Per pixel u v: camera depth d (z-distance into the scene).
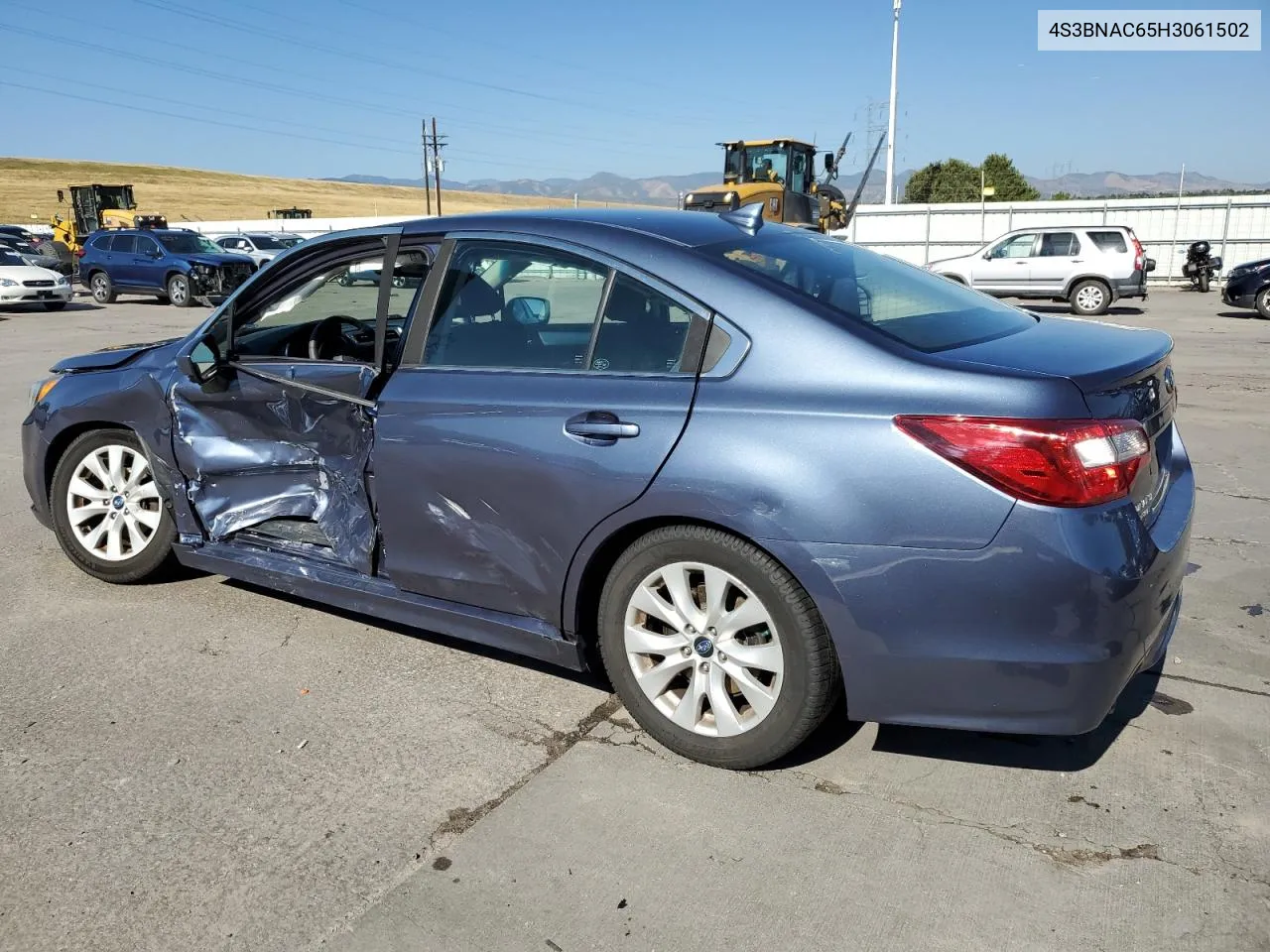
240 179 143.38
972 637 2.50
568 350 3.07
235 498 4.00
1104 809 2.71
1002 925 2.28
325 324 4.04
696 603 2.91
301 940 2.29
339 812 2.77
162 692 3.48
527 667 3.66
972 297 3.45
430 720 3.27
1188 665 3.55
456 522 3.23
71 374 4.44
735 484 2.65
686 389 2.80
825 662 2.71
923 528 2.49
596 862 2.54
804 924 2.30
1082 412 2.46
